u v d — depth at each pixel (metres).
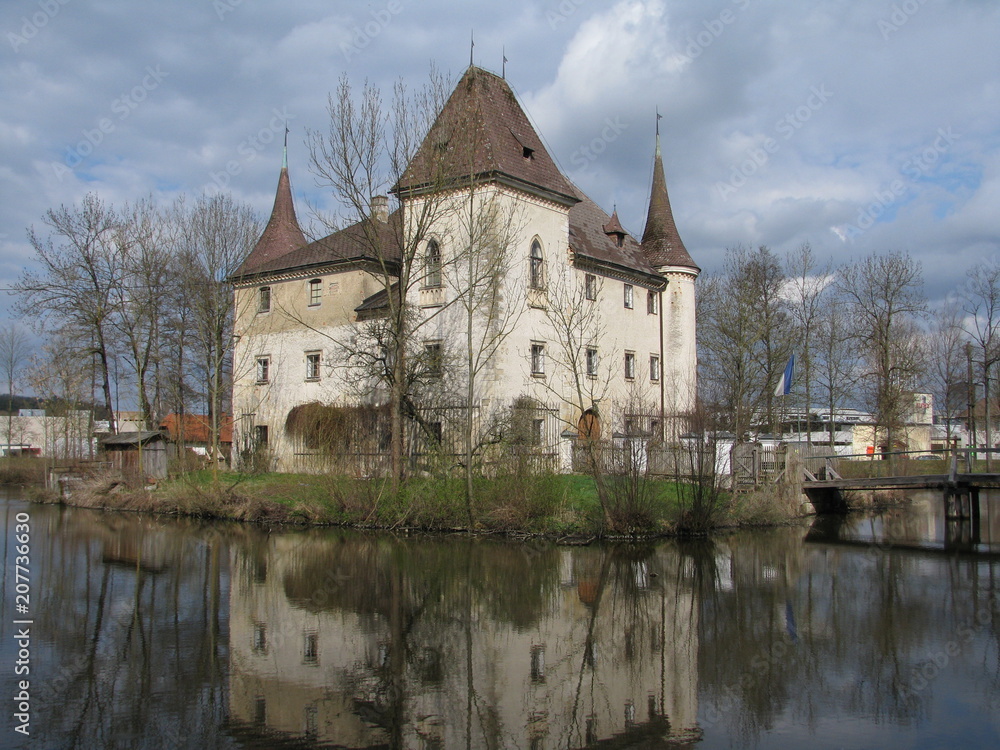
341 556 21.72
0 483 53.12
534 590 17.45
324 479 29.00
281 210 50.97
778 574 19.47
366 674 11.80
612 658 12.62
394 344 33.47
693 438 30.11
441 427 33.69
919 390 61.00
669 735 9.60
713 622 14.82
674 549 22.94
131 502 34.75
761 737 9.57
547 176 37.38
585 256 40.25
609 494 25.20
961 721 10.08
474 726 9.84
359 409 36.69
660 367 47.88
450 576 18.89
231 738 9.43
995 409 70.50
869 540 25.50
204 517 31.53
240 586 17.88
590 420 40.03
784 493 30.48
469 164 31.81
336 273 42.31
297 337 43.94
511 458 26.70
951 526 29.53
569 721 10.02
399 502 27.11
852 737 9.57
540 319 36.69
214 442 39.09
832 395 50.38
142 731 9.62
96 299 45.72
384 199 41.84
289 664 12.27
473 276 32.09
